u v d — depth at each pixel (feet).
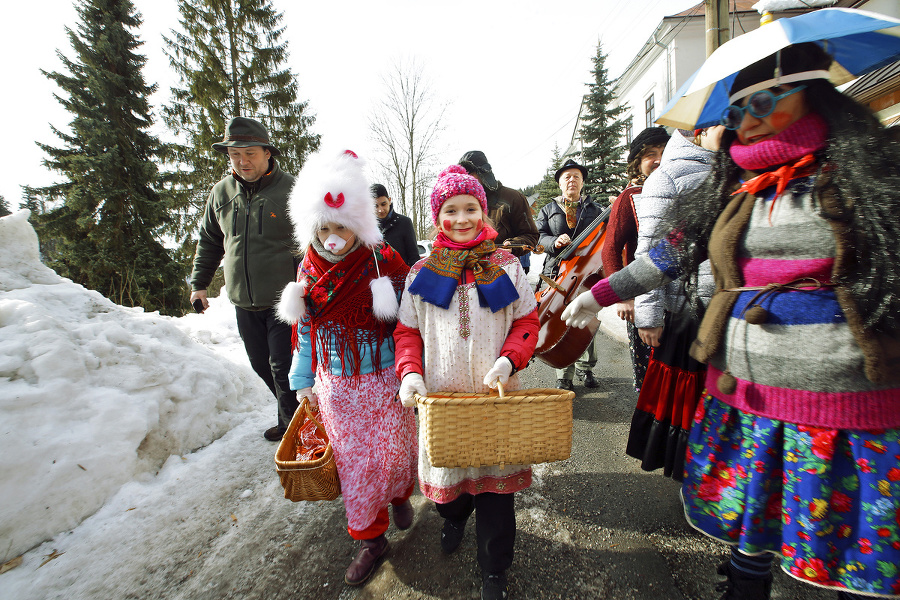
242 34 48.24
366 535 5.98
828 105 3.86
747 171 4.46
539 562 6.13
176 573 6.22
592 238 8.50
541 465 8.57
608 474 8.16
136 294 54.03
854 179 3.56
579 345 8.29
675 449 6.29
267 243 9.27
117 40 56.13
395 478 6.15
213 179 48.06
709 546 6.26
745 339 4.21
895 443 3.62
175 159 50.34
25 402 7.06
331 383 5.95
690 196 5.08
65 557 6.31
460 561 6.25
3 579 5.90
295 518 7.36
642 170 8.69
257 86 49.44
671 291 5.90
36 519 6.53
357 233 5.82
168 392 9.32
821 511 3.78
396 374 5.58
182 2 46.11
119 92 56.13
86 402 7.88
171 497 7.80
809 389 3.81
